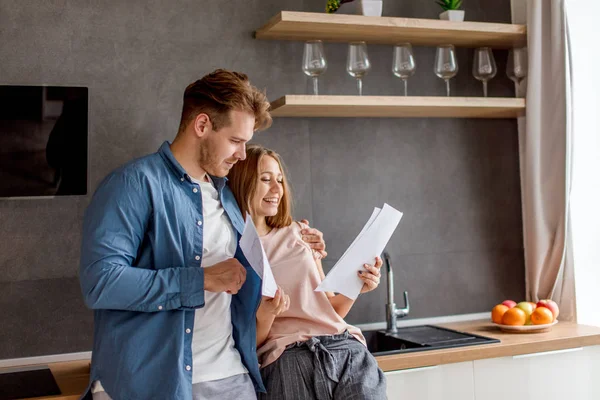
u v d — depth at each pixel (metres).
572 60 3.00
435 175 3.21
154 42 2.82
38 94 2.59
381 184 3.12
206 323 1.95
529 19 3.05
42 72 2.68
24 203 2.64
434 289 3.19
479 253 3.27
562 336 2.75
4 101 2.55
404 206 3.15
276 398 2.14
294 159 2.99
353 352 2.20
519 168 3.33
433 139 3.21
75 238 2.70
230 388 1.95
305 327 2.27
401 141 3.16
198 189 1.96
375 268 2.21
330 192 3.04
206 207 2.01
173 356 1.85
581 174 3.12
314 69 2.82
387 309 2.99
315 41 2.82
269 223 2.43
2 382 2.31
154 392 1.83
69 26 2.71
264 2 2.97
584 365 2.78
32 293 2.64
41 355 2.65
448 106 2.94
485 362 2.62
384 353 2.52
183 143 1.97
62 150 2.62
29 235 2.64
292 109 2.84
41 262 2.66
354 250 2.19
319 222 3.02
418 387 2.52
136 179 1.85
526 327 2.83
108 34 2.76
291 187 2.98
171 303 1.81
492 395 2.63
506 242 3.31
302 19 2.73
